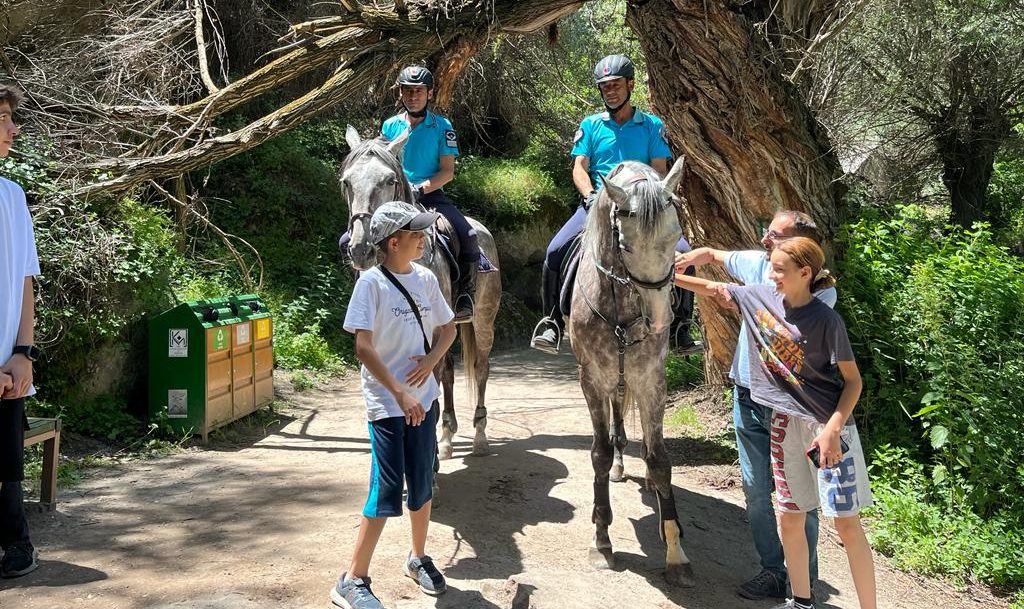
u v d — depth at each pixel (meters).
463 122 19.20
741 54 7.52
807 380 3.91
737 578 4.89
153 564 4.38
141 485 5.86
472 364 7.04
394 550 4.64
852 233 8.26
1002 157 14.63
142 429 7.10
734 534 5.64
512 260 17.16
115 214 8.69
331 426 8.02
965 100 13.26
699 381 10.02
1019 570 5.95
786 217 4.25
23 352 3.92
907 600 5.30
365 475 6.26
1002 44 12.48
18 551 4.18
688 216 8.26
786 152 7.84
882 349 7.69
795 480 4.05
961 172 14.34
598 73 5.43
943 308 7.46
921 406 7.50
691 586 4.62
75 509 5.27
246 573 4.26
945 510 6.82
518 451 7.17
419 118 6.16
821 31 8.89
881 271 7.88
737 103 7.61
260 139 7.87
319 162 14.77
